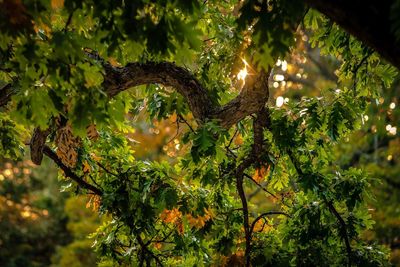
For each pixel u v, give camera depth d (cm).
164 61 605
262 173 706
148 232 731
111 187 741
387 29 372
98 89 441
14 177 2517
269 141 709
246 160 697
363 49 633
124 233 764
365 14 373
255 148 686
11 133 741
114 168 744
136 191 702
